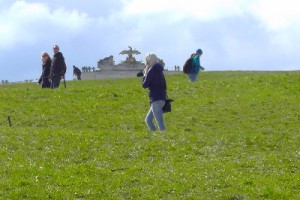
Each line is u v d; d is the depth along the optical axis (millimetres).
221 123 36562
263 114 38375
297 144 28031
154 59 30719
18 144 27047
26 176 22562
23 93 43062
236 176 22812
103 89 44438
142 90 44594
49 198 20859
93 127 35656
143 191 21469
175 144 27297
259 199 20859
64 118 37219
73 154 25828
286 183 22156
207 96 43156
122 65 96875
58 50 45562
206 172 23328
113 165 24359
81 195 21172
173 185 21875
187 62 50062
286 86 45000
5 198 20625
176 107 40156
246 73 68375
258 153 26453
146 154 26031
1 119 36625
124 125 36094
